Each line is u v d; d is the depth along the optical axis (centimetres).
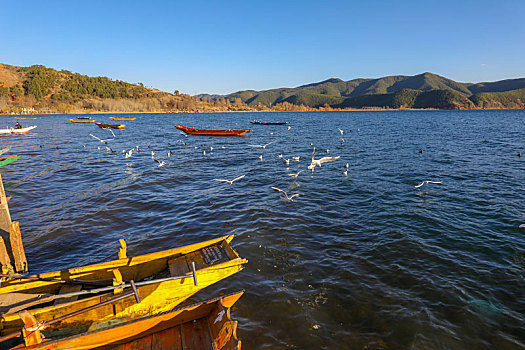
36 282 986
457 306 1005
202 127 10431
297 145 5272
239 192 2341
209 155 4222
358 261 1295
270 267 1256
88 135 7375
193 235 1575
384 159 3725
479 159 3619
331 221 1734
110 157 4059
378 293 1079
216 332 814
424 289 1096
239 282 1153
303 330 913
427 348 841
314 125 10788
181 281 1023
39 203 2091
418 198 2145
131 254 1395
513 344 852
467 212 1859
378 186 2481
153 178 2809
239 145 5356
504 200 2077
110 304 925
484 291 1083
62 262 1328
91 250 1435
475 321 939
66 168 3275
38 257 1370
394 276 1181
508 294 1067
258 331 909
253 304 1030
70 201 2127
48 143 5675
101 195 2261
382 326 925
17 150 4684
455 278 1162
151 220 1784
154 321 820
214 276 1076
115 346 808
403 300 1038
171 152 4428
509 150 4300
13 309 931
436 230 1598
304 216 1812
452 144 5053
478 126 9338
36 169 3222
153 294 988
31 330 736
